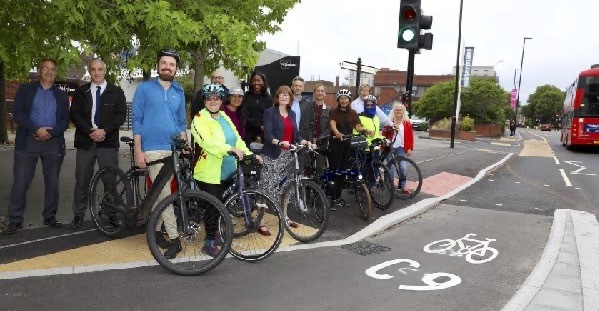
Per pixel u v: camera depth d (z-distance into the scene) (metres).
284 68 13.23
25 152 5.56
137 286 4.23
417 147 20.70
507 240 6.37
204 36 6.68
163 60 5.08
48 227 5.84
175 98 5.23
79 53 5.98
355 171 7.27
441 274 4.97
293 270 4.87
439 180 10.98
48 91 5.74
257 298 4.11
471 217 7.65
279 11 11.06
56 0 5.60
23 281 4.19
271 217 5.49
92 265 4.64
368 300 4.20
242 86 11.92
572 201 9.29
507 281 4.83
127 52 7.47
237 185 5.14
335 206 7.47
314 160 7.27
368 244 5.95
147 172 5.19
